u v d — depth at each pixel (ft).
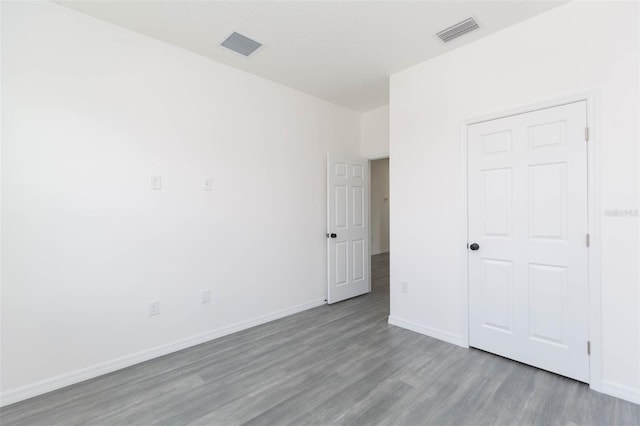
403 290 10.30
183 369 7.72
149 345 8.29
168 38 8.36
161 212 8.51
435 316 9.47
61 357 7.02
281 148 11.46
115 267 7.75
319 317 11.42
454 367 7.64
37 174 6.72
